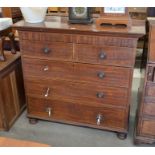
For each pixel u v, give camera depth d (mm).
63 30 1512
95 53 1546
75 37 1530
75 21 1633
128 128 1891
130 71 1537
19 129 1960
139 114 1638
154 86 1501
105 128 1822
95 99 1729
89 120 1847
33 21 1687
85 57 1582
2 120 1889
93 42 1512
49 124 2018
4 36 1917
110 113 1756
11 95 1950
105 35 1459
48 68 1714
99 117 1782
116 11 1526
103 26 1554
